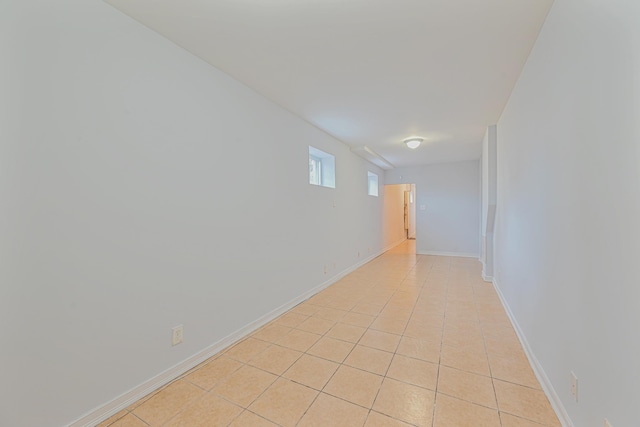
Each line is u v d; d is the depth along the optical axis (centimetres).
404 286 402
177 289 189
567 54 136
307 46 193
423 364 199
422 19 165
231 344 231
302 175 341
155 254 175
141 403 162
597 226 110
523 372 188
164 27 172
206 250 211
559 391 148
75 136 138
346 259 476
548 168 164
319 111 316
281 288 299
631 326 88
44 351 128
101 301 149
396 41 187
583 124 120
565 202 140
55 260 131
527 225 212
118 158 156
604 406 105
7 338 118
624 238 92
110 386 153
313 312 302
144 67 169
